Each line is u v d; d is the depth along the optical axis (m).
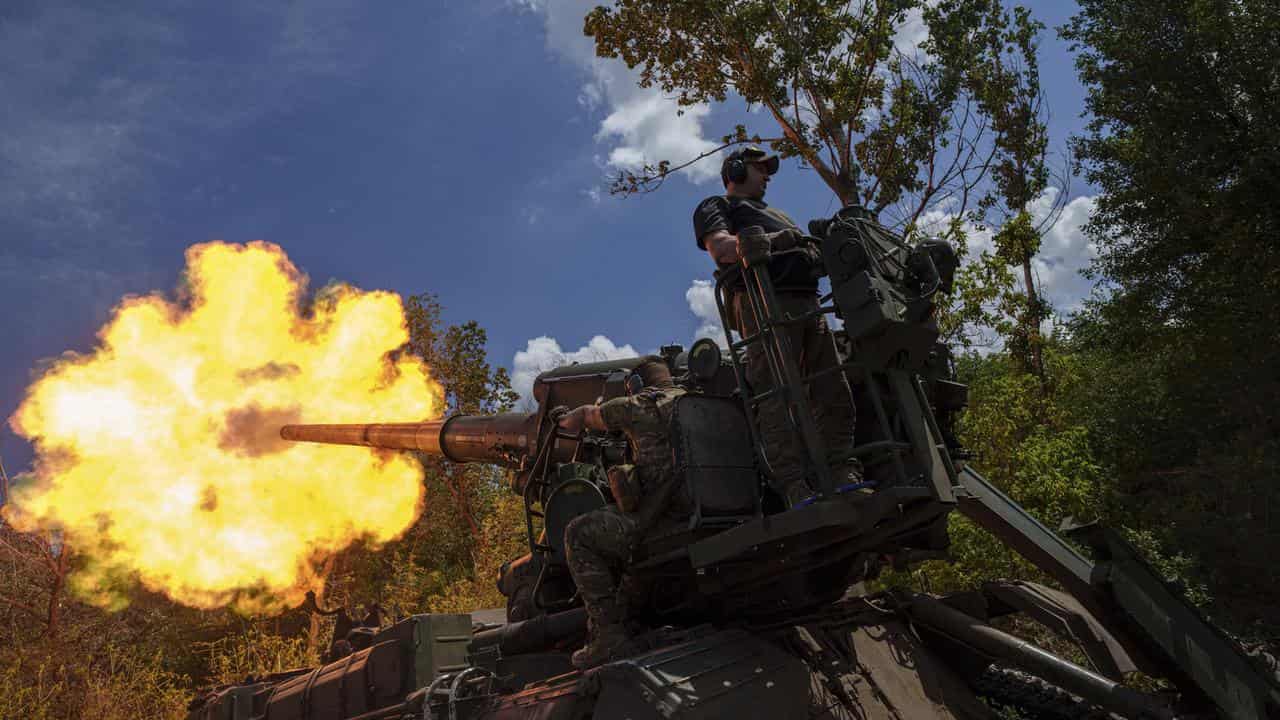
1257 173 22.20
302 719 6.27
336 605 21.62
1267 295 22.39
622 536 4.49
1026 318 17.66
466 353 24.78
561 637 5.56
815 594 5.18
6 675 13.91
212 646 16.47
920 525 4.37
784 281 4.33
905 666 5.08
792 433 3.97
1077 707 5.06
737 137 20.39
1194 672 4.29
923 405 4.11
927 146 19.42
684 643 4.07
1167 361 25.62
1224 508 18.59
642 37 20.19
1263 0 22.97
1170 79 23.70
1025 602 5.67
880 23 19.03
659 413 4.62
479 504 24.02
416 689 5.50
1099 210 26.03
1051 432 13.17
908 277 4.03
